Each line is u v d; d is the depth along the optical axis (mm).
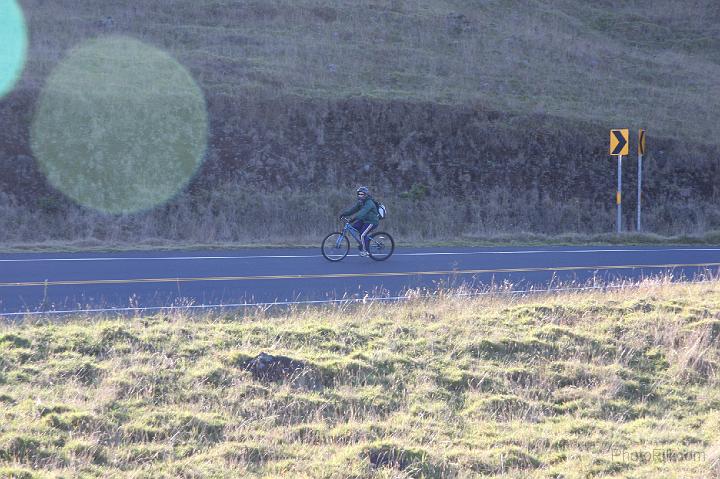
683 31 183625
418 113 108312
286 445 23891
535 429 26641
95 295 47094
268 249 75188
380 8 154125
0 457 21438
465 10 163500
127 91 101875
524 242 87562
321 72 120125
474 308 41656
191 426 24656
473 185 100312
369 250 66500
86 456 22016
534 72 137750
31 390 26328
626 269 65812
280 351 31562
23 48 113812
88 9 138500
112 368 28969
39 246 71875
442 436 25297
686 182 110500
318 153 99250
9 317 38719
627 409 29547
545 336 36281
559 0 188375
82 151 90938
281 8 147375
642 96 137125
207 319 37812
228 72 114438
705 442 26281
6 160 87250
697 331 37406
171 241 78375
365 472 22031
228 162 94625
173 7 143125
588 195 104000
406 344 34094
